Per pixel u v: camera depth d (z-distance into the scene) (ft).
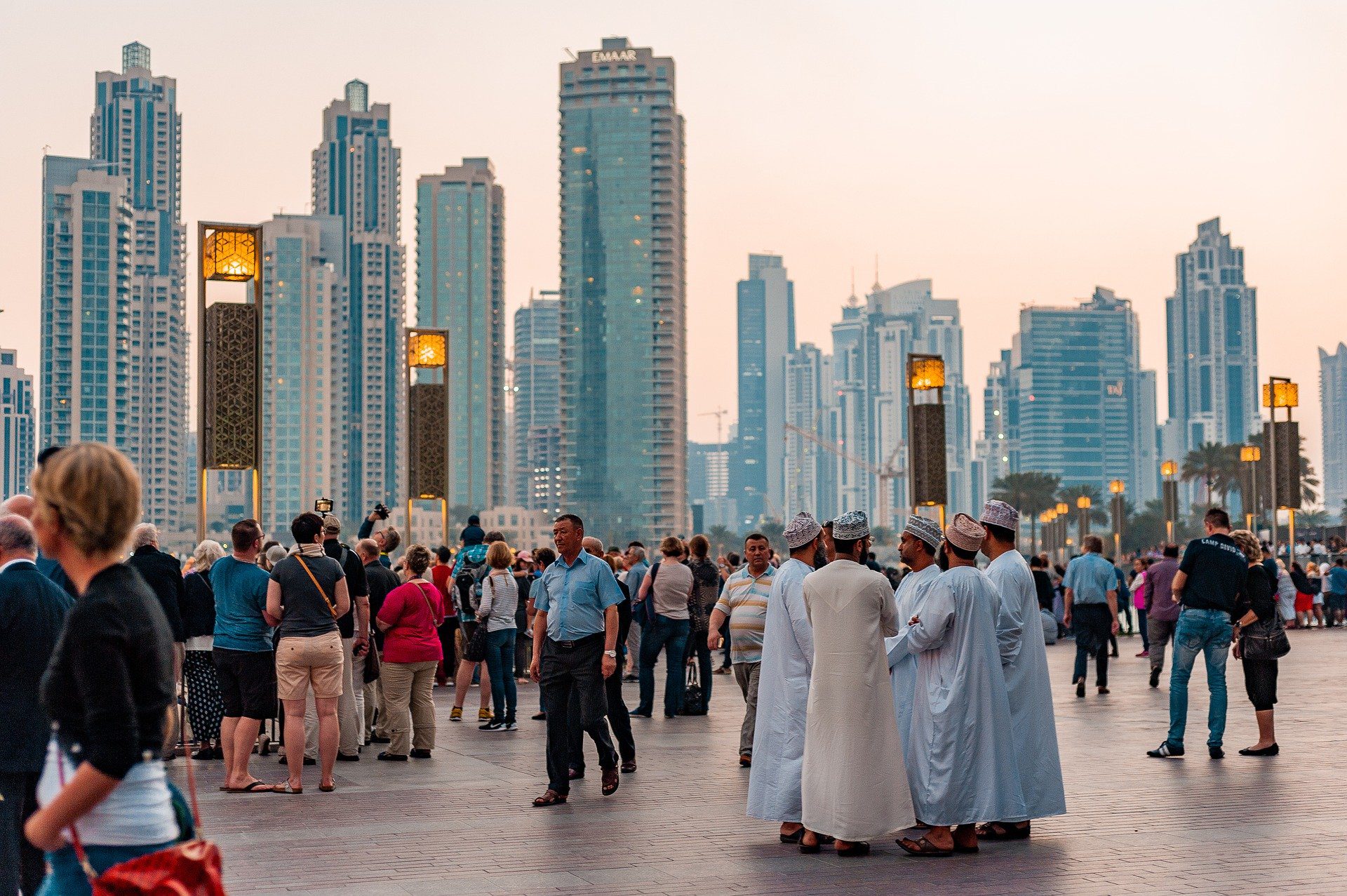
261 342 61.21
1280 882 24.38
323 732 36.22
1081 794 34.58
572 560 34.71
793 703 28.86
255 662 36.11
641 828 30.40
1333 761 40.24
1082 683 61.77
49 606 20.59
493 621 51.55
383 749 45.88
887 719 27.04
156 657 12.47
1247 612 41.32
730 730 50.49
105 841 12.26
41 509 12.50
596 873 25.48
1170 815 31.37
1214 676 41.24
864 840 26.58
